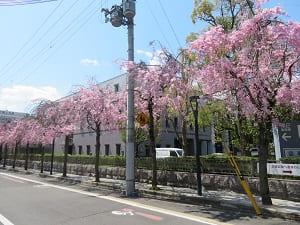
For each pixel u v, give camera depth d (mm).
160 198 9820
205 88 8656
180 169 12336
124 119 14742
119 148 28484
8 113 46625
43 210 7438
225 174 10508
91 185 14227
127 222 5996
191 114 16188
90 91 14508
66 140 19156
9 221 6195
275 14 6820
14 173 23125
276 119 7902
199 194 9188
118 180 15438
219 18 15719
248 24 7074
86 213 6996
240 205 7488
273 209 6816
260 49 7074
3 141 28906
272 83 7621
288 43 6809
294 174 8328
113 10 11500
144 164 14453
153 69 10023
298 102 7465
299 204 7559
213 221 6113
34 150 40375
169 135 28797
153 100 10852
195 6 16297
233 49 7820
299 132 9172
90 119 15430
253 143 18750
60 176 18578
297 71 7930
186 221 6102
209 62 8062
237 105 8594
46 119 19766
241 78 7246
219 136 23047
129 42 11242
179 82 9867
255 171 9477
